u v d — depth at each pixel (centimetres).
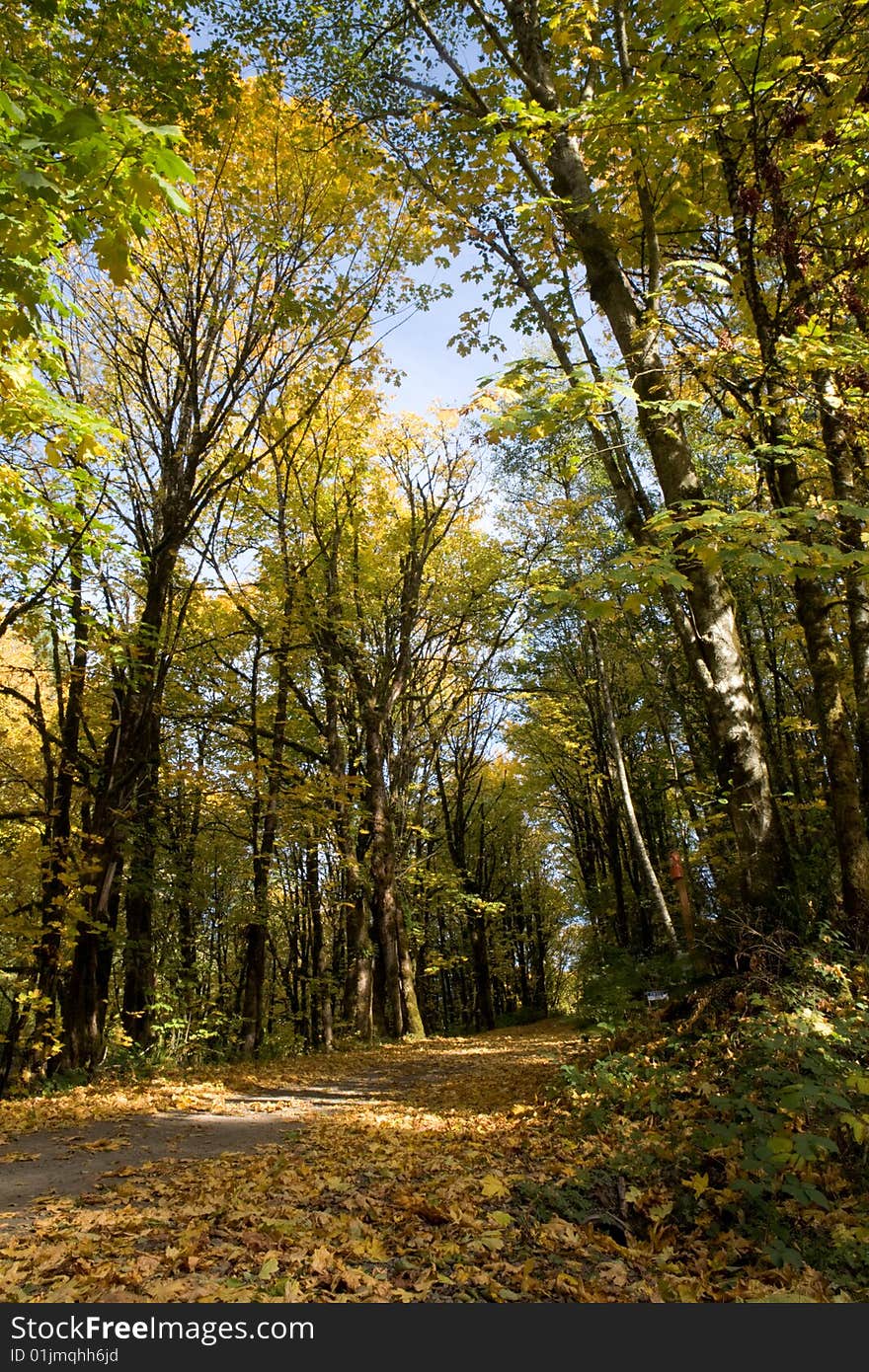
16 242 322
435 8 1030
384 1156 552
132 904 1343
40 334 551
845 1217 383
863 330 716
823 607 798
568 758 2675
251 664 1723
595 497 864
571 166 832
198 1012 1451
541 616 417
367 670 2006
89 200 294
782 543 401
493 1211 406
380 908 1911
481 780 3142
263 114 1216
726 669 758
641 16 812
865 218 719
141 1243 359
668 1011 758
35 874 1123
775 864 717
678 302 841
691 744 1795
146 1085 948
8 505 671
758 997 571
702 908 1005
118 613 1155
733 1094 491
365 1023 1733
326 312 1311
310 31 1089
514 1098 780
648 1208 420
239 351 1348
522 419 504
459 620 2186
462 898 2239
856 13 621
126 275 311
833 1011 543
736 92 668
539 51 873
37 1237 363
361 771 2166
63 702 1273
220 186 1220
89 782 1266
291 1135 647
